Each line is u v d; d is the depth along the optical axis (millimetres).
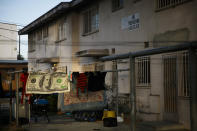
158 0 10711
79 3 15656
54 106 16109
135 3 12016
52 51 20141
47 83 9969
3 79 22531
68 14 17500
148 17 11188
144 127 9500
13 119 11516
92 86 10539
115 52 13406
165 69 10234
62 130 9789
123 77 12570
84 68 16031
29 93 9953
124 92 12414
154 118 10453
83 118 11953
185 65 9391
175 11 9828
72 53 16875
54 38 19766
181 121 9422
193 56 5355
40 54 22609
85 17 16375
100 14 14719
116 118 10492
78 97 11203
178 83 9641
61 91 9844
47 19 19750
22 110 11180
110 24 13836
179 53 9648
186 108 9219
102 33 14523
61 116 13969
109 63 13758
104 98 11641
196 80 5336
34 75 10078
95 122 11523
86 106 11305
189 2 9242
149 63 11195
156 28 10742
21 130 9875
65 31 18016
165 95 10188
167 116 10047
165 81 10203
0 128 10203
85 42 16266
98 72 10586
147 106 11086
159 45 10547
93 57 15219
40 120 12391
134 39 12047
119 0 13312
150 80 11016
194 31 9016
